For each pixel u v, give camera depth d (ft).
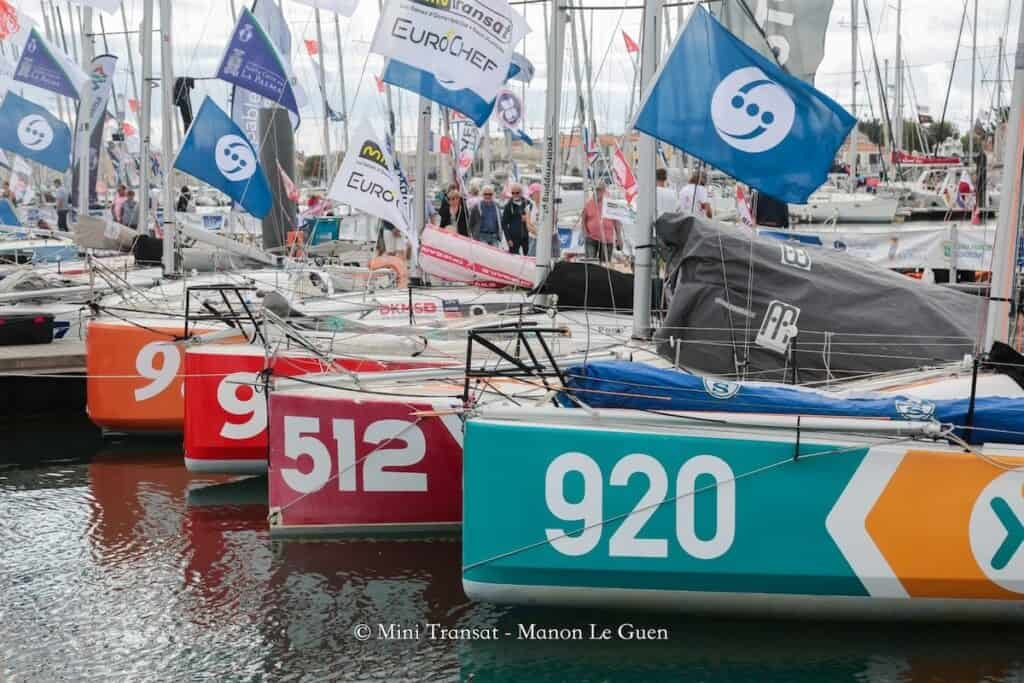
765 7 32.78
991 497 18.45
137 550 24.71
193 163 40.42
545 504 18.61
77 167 62.90
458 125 73.26
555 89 35.68
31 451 33.81
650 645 19.26
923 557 18.42
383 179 37.09
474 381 26.35
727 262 24.50
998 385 21.44
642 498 18.53
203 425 29.32
